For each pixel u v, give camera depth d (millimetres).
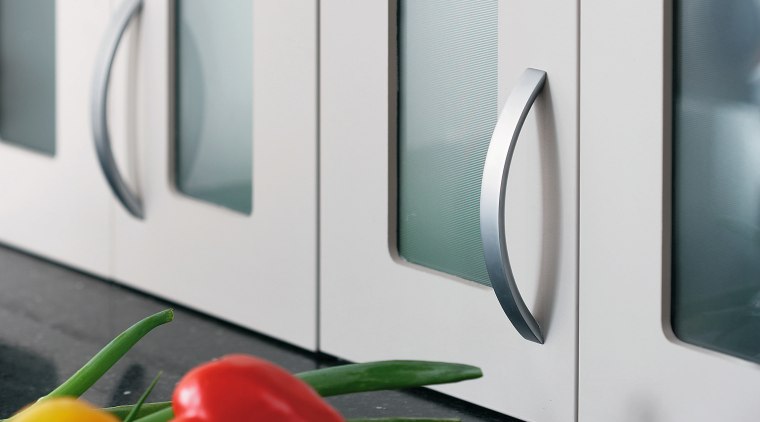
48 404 687
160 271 1731
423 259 1408
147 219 1730
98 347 1601
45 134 1898
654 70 1150
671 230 1186
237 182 1610
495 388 1348
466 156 1335
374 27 1389
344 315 1492
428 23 1347
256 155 1558
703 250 1170
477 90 1311
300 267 1533
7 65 1933
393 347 1440
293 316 1555
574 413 1275
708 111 1142
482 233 1244
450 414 1376
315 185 1494
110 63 1653
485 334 1344
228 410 741
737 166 1130
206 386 750
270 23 1508
